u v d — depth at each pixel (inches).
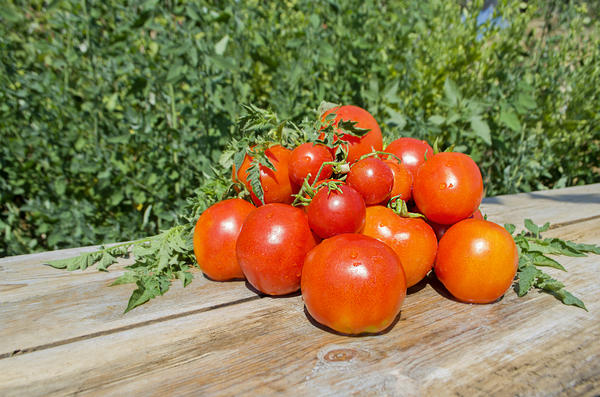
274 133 13.6
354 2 34.1
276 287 12.2
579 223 20.8
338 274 10.1
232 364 9.6
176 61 26.0
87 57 29.8
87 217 31.1
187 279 14.0
